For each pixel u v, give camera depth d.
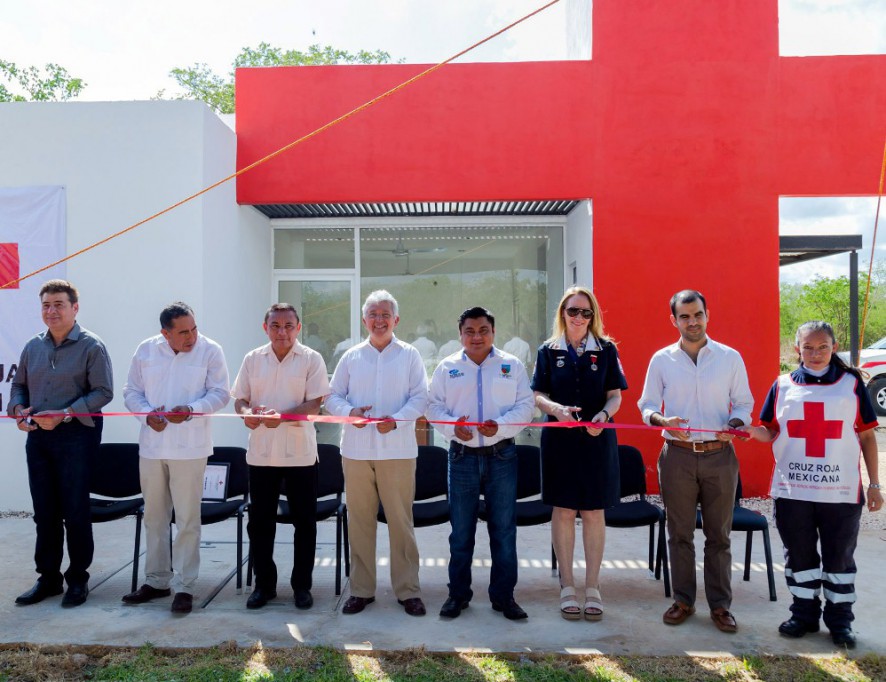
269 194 6.27
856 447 3.33
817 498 3.31
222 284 6.00
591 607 3.58
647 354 6.07
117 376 5.69
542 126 6.15
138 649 3.21
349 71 6.22
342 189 6.23
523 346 6.99
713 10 6.06
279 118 6.27
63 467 3.76
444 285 7.02
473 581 4.23
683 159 6.07
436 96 6.18
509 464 3.62
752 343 6.03
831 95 6.02
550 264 7.02
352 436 3.71
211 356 3.88
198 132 5.66
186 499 3.71
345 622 3.56
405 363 3.77
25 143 5.77
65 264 5.72
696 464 3.50
